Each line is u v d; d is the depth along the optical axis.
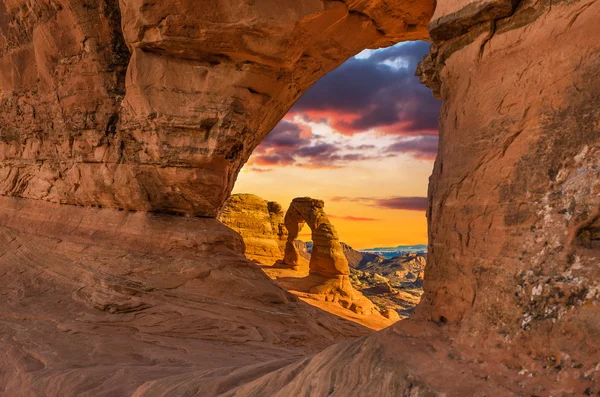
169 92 12.68
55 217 15.70
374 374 3.71
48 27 14.15
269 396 4.59
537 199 3.45
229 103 12.59
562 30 3.56
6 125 17.19
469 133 4.25
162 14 11.63
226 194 15.16
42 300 12.12
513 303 3.35
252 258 42.72
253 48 12.11
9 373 7.86
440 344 3.78
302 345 11.53
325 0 11.49
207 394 5.46
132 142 13.60
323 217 31.16
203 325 11.26
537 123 3.59
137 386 6.86
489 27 4.13
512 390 2.95
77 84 14.21
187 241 13.28
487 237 3.79
